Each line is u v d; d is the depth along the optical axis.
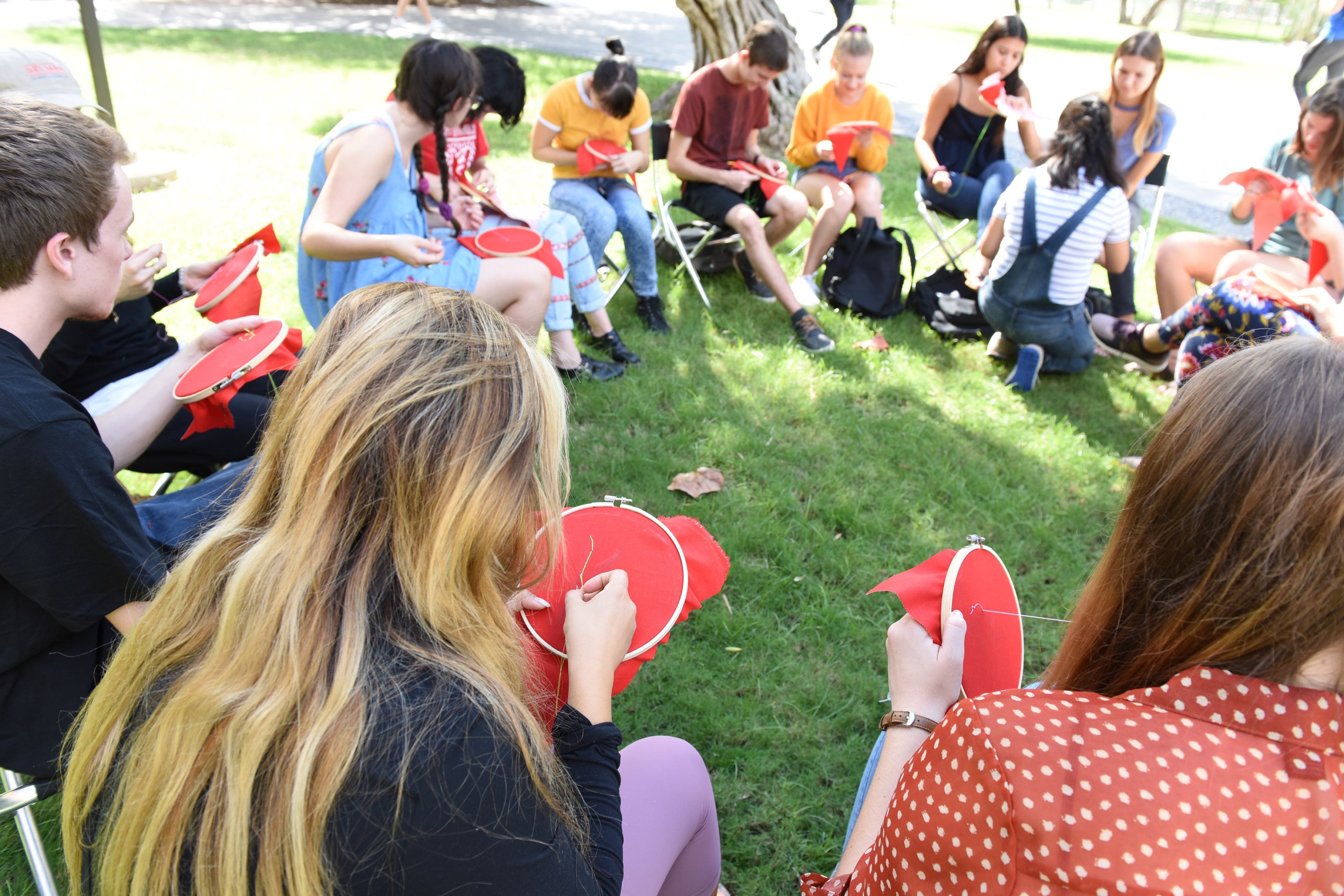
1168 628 0.83
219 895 0.79
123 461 1.84
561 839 0.87
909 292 4.67
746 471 3.32
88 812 0.93
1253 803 0.75
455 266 3.13
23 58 2.92
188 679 0.87
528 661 1.04
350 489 0.86
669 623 1.39
